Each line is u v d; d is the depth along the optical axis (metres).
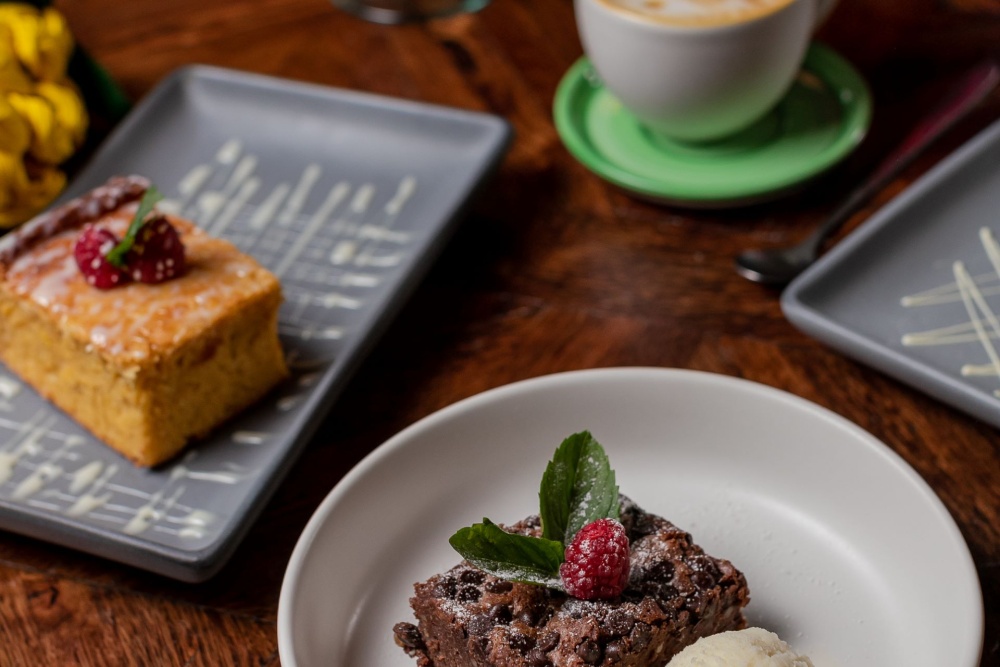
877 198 0.70
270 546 0.59
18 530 0.59
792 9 0.66
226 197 0.73
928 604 0.54
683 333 0.65
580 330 0.65
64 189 0.72
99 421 0.62
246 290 0.62
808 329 0.62
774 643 0.52
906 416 0.61
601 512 0.54
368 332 0.63
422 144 0.74
